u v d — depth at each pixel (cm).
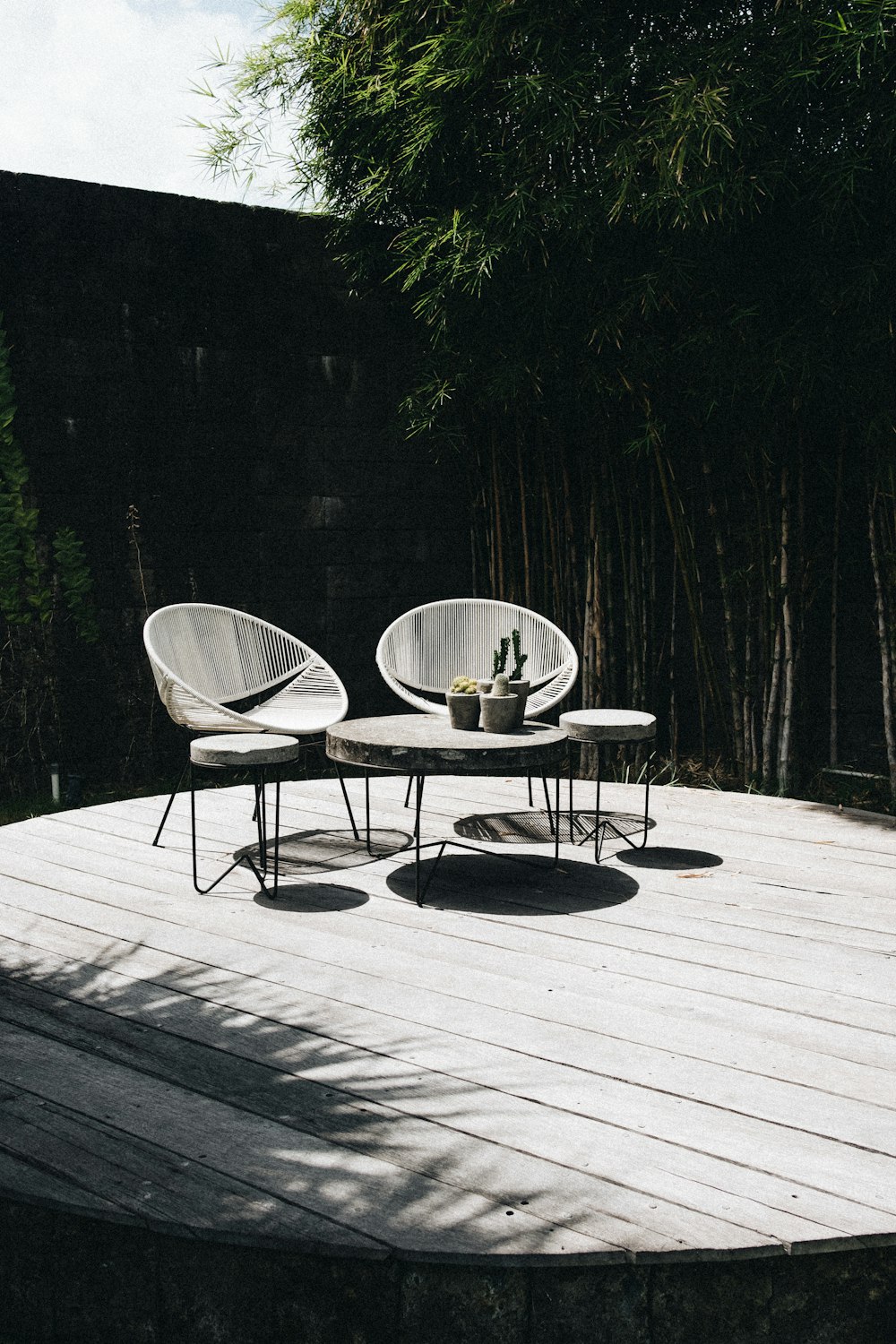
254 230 571
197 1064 227
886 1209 176
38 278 514
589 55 442
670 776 550
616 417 538
